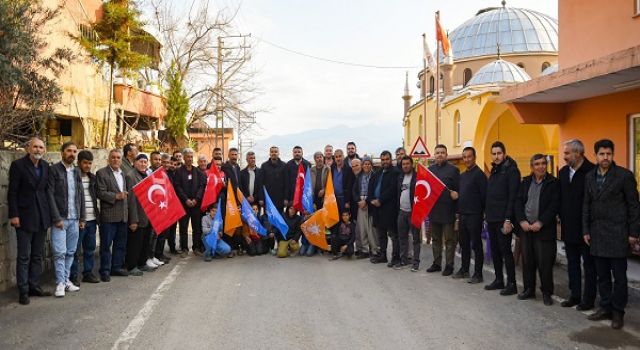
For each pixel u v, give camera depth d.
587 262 7.03
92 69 18.47
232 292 8.13
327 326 6.41
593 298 7.05
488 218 8.27
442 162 9.83
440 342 5.85
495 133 29.23
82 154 8.64
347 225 11.28
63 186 7.99
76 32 17.44
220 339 5.95
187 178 11.74
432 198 9.46
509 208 7.89
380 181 10.63
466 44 40.72
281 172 12.16
